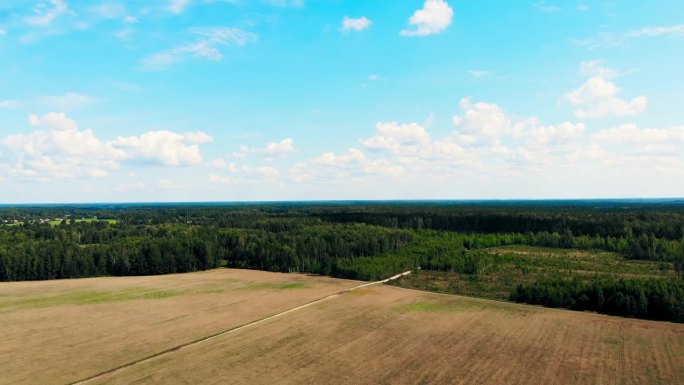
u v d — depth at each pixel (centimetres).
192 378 4856
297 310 7650
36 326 6831
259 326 6731
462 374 4869
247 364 5219
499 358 5322
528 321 6869
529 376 4816
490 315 7219
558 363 5166
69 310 7838
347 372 4947
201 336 6294
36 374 5038
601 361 5222
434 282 10319
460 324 6706
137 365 5247
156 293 9300
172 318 7244
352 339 6053
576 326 6588
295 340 6044
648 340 5947
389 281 10500
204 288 9819
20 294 9294
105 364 5300
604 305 7500
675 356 5356
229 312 7594
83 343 6044
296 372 4966
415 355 5441
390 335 6203
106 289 9819
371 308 7719
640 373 4881
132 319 7206
